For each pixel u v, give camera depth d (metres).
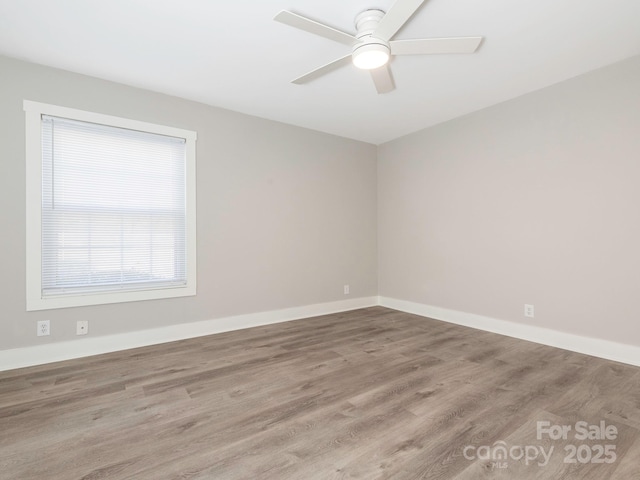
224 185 3.52
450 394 2.12
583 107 2.82
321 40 2.32
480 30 2.21
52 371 2.48
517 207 3.28
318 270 4.27
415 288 4.36
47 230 2.66
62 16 2.04
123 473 1.42
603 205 2.71
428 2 1.94
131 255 3.03
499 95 3.24
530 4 1.96
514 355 2.81
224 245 3.53
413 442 1.63
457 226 3.84
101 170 2.88
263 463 1.48
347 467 1.46
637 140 2.54
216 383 2.29
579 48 2.43
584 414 1.87
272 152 3.87
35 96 2.59
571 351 2.89
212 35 2.26
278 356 2.81
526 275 3.22
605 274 2.71
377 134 4.42
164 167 3.18
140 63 2.62
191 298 3.33
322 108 3.55
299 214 4.10
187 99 3.29
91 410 1.94
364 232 4.73
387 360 2.71
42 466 1.46
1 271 2.49
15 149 2.53
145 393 2.14
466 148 3.73
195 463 1.48
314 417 1.86
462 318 3.80
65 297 2.71
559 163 2.97
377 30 1.92
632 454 1.54
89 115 2.80
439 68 2.71
